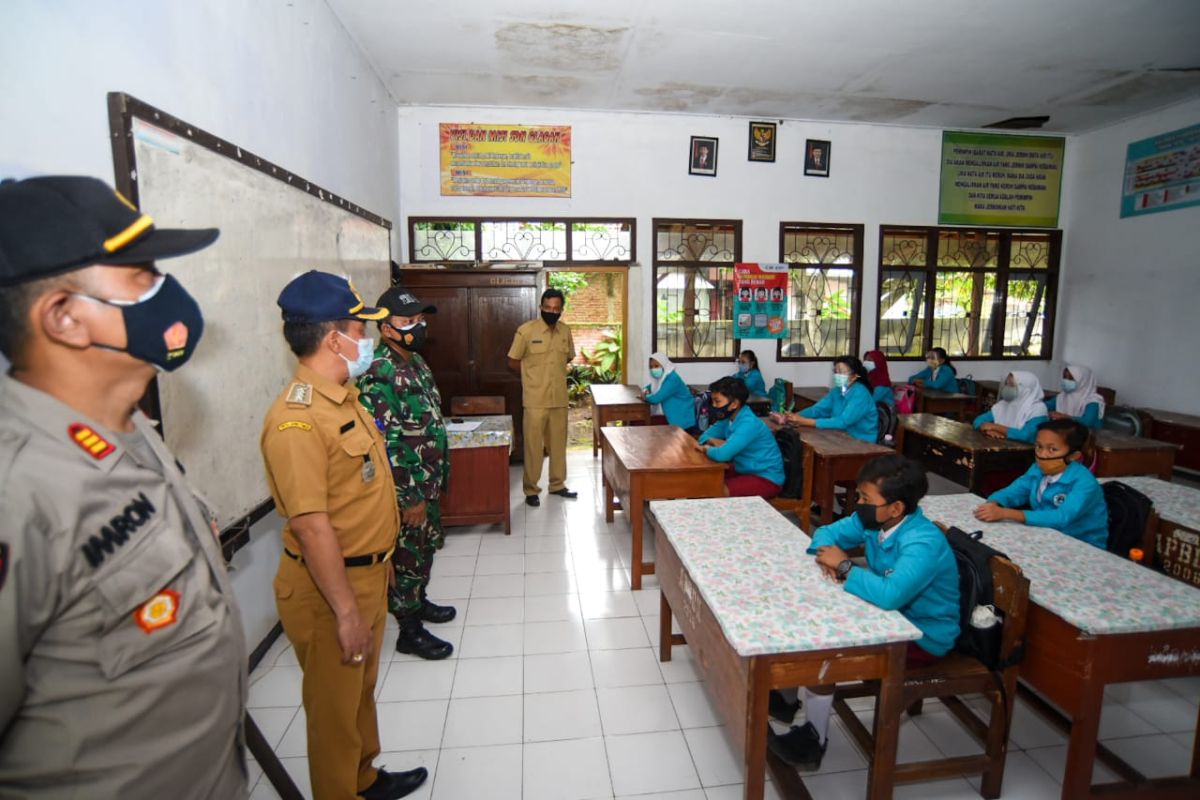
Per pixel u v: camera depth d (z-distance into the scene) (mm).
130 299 727
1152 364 5629
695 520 2035
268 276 2389
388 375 2217
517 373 4973
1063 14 3738
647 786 1719
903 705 1451
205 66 2016
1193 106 5250
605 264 5809
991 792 1656
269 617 2512
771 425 4035
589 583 3016
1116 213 5930
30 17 1236
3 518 601
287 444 1249
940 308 6484
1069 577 1644
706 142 5801
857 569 1522
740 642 1298
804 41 4125
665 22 3826
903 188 6152
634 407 4941
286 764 1803
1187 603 1494
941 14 3723
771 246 6027
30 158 1229
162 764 744
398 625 2564
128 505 724
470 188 5535
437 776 1753
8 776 648
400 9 3588
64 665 666
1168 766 1798
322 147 3287
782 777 1651
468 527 3793
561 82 4891
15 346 684
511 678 2232
